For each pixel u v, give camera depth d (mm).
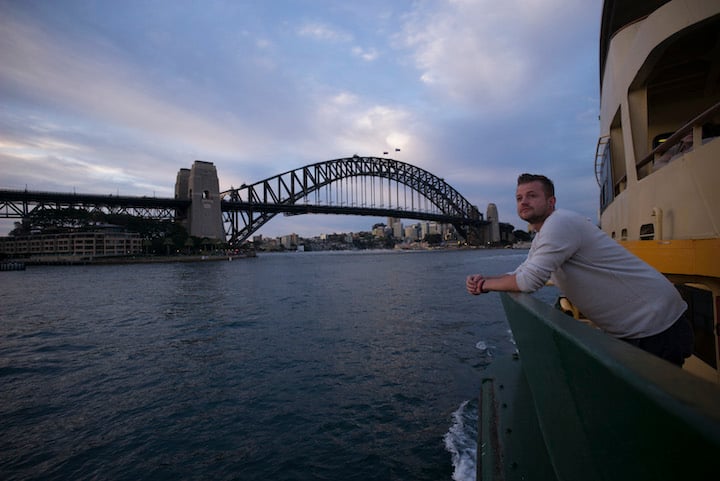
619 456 1020
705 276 2865
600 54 8016
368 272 51562
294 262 94438
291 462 5840
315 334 14148
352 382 8992
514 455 2592
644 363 874
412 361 10383
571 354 1253
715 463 506
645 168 4910
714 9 3557
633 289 1703
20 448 6426
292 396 8305
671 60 5418
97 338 14961
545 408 1800
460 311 18391
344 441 6371
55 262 93688
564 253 1747
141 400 8367
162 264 86750
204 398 8367
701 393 636
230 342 13430
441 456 5762
